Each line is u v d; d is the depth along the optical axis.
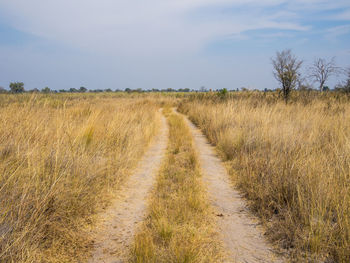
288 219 3.67
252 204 4.55
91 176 4.90
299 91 18.39
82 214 3.96
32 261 2.73
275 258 3.04
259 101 14.90
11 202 3.23
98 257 3.03
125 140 8.12
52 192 3.60
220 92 24.27
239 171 6.38
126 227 3.76
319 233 3.14
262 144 7.55
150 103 28.41
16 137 4.99
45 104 7.39
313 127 7.77
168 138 11.39
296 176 4.45
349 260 2.82
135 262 2.84
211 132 11.22
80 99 14.07
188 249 2.94
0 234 2.78
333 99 14.89
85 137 6.76
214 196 5.03
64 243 3.25
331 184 3.94
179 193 4.84
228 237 3.53
